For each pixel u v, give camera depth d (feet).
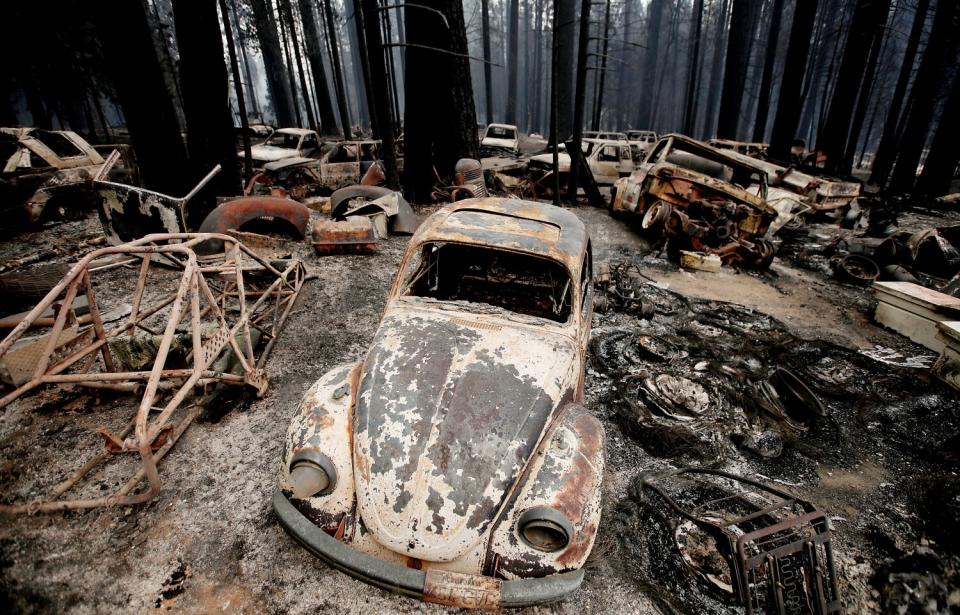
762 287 23.22
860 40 55.42
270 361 13.44
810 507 8.02
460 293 12.82
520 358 8.23
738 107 80.12
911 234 25.86
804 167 47.26
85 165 26.63
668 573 7.97
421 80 32.35
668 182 26.89
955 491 10.07
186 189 22.58
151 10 63.41
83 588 6.97
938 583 7.80
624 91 133.69
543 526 6.35
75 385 11.43
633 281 20.95
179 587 7.09
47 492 8.62
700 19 86.38
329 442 7.02
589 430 7.70
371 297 18.34
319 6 81.71
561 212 11.85
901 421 12.80
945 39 46.83
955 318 16.46
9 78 47.91
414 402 7.22
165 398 11.22
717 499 9.53
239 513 8.41
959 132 45.78
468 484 6.49
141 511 8.30
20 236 22.62
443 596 6.15
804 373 14.96
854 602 7.72
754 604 7.43
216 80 24.94
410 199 34.42
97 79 49.16
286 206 23.17
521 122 188.14
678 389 12.87
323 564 7.58
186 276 9.48
